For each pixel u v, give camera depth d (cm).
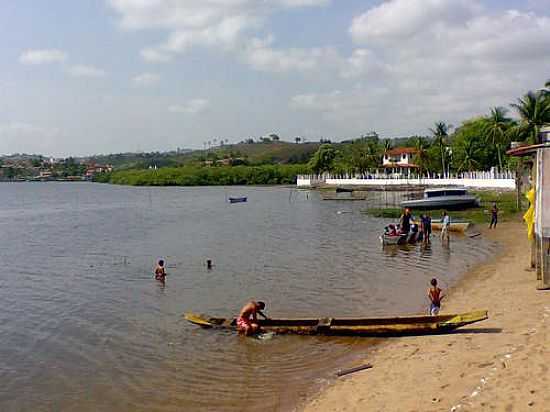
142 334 2045
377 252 3788
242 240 4731
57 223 6994
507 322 1784
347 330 1870
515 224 4869
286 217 6906
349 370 1551
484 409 1110
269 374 1596
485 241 4034
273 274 3112
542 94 7244
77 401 1478
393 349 1688
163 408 1413
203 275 3169
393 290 2597
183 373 1641
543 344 1439
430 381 1347
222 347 1845
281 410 1350
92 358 1805
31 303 2580
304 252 3903
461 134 11519
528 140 7281
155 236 5244
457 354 1515
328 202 9375
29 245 4797
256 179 19038
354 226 5584
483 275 2755
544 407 1074
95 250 4381
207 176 19262
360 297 2486
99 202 11444
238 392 1484
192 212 8225
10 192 17212
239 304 2461
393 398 1286
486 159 10756
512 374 1260
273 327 1972
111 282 3055
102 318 2289
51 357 1827
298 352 1758
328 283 2808
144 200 11719
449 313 2036
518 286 2325
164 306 2464
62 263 3772
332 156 16038
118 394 1512
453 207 6481
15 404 1470
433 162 11806
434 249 3812
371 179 12694
